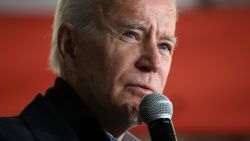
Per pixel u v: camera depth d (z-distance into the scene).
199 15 8.70
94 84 3.81
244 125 8.38
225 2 9.12
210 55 8.56
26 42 8.67
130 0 3.81
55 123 3.70
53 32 4.16
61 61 4.00
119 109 3.75
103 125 3.91
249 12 8.64
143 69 3.73
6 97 8.56
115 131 3.93
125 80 3.72
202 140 10.96
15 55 8.65
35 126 3.63
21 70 8.61
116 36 3.76
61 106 3.86
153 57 3.72
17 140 3.48
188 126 8.45
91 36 3.83
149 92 3.72
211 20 8.67
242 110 8.38
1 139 3.45
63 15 4.01
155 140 3.47
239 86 8.43
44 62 8.61
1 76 8.59
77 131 3.78
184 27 8.67
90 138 3.78
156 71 3.75
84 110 3.84
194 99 8.45
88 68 3.84
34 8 8.92
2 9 8.86
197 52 8.58
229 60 8.51
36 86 8.58
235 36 8.58
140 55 3.75
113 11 3.80
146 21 3.77
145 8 3.80
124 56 3.73
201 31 8.64
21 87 8.59
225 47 8.55
